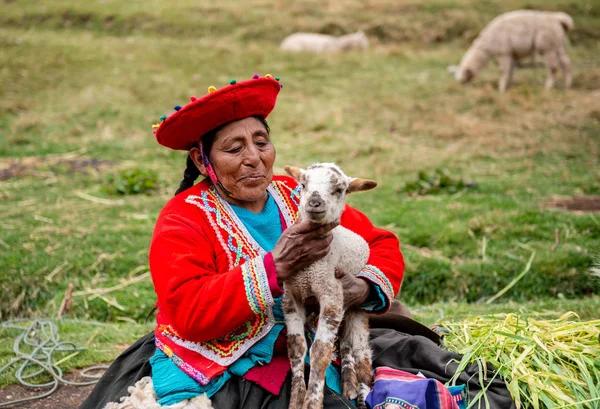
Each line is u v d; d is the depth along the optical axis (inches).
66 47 671.1
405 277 269.0
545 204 341.7
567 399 115.9
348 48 706.8
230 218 128.0
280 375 121.6
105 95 561.3
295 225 116.8
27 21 759.1
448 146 460.1
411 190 371.2
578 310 220.7
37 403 164.4
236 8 806.5
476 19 755.4
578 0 789.2
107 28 755.4
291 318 120.6
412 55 690.8
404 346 131.3
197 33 748.6
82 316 250.7
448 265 272.5
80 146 473.1
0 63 616.1
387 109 539.2
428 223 314.2
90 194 382.9
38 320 210.1
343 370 124.0
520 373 122.3
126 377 127.7
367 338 127.3
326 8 811.4
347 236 126.5
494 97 546.6
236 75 615.2
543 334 132.0
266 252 126.8
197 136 126.0
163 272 120.5
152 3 821.9
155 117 527.2
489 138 465.4
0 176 412.8
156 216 342.6
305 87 596.1
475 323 146.8
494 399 118.6
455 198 355.6
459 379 123.2
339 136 483.8
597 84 583.5
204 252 123.8
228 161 124.5
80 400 166.2
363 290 124.1
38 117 518.3
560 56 567.8
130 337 213.0
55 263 283.3
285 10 807.7
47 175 415.8
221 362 119.5
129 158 454.9
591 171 394.3
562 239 291.3
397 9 800.3
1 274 271.7
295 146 465.7
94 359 192.5
